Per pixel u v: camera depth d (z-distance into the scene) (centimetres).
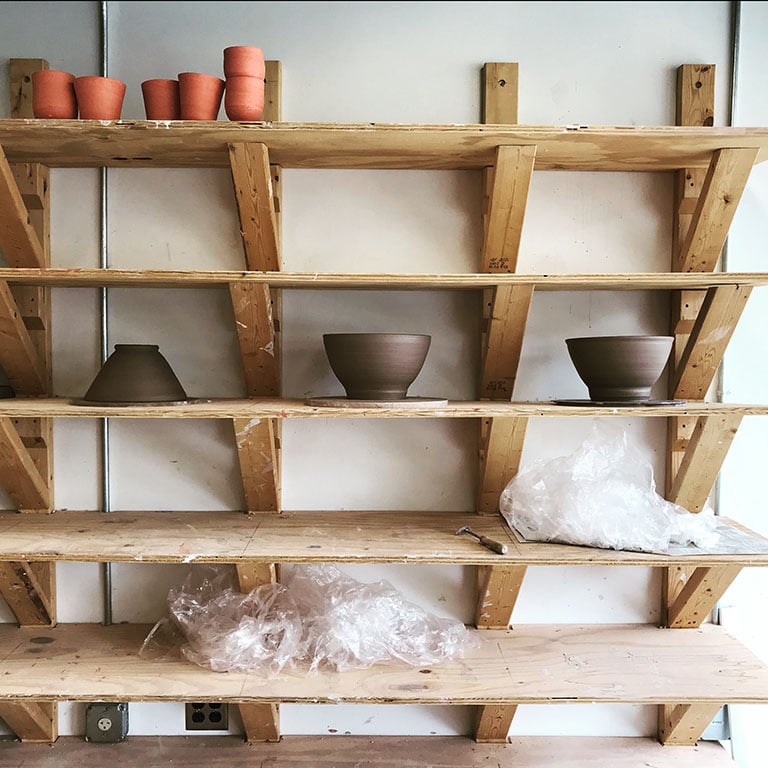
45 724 190
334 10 184
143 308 189
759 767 198
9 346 174
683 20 185
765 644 199
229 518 185
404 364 165
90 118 156
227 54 156
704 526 174
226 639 173
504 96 182
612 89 186
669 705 191
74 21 183
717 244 175
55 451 192
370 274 155
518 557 156
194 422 191
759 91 188
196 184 187
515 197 163
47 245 185
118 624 194
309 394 189
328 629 177
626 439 189
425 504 194
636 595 198
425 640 182
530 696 159
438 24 185
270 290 185
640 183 189
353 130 152
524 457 195
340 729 197
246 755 187
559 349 191
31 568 186
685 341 187
